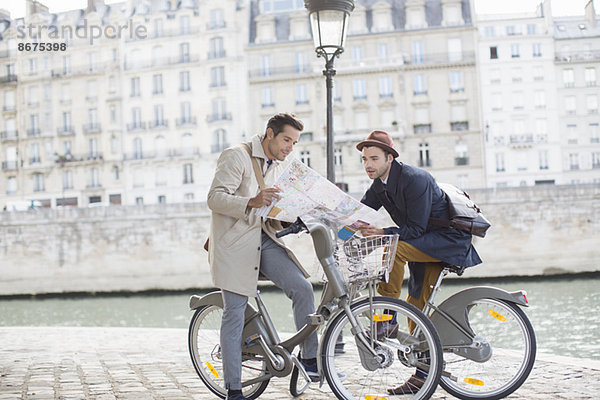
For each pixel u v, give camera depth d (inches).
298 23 1888.5
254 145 155.3
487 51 1866.4
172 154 1918.1
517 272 1299.2
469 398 149.6
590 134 1876.2
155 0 1991.9
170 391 181.9
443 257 152.4
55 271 1405.0
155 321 965.8
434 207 155.6
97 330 384.5
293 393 156.3
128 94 1957.4
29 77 2017.7
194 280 1378.0
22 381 207.2
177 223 1386.6
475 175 1819.6
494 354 149.0
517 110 1851.6
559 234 1296.8
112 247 1398.9
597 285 1124.5
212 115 1900.8
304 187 140.0
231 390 150.3
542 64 1859.0
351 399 144.2
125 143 1955.0
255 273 150.6
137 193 1941.4
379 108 1827.0
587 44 1923.0
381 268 140.3
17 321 1037.8
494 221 1307.8
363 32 1854.1
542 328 645.9
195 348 167.0
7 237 1416.1
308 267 1230.3
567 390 166.2
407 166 155.2
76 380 206.7
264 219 152.0
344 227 144.8
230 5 1902.1
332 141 270.2
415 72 1822.1
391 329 145.2
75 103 1991.9
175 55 1930.4
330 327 145.2
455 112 1820.9
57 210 1411.2
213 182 151.2
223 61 1891.0
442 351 141.6
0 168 2025.1
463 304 150.3
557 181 1835.6
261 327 153.1
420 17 1855.3
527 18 1886.1
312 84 1846.7
